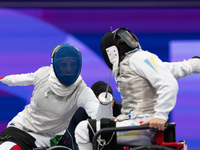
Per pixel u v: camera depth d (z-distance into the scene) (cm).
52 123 870
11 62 1523
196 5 1562
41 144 870
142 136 674
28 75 894
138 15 1561
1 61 1518
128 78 684
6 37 1523
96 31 1556
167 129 654
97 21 1555
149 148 621
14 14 1529
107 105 707
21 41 1529
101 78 1548
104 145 678
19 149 818
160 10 1564
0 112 1498
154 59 664
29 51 1533
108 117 730
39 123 865
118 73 717
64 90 831
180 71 700
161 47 1570
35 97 859
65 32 1550
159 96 631
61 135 898
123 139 680
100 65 1551
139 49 717
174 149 625
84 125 711
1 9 1522
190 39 1571
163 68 650
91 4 1547
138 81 671
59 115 859
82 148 713
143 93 668
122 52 711
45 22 1541
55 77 834
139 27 1563
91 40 1555
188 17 1570
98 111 728
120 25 1561
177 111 1531
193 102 1534
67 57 823
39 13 1540
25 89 1512
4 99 1501
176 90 627
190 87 1539
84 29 1555
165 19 1565
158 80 636
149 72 648
